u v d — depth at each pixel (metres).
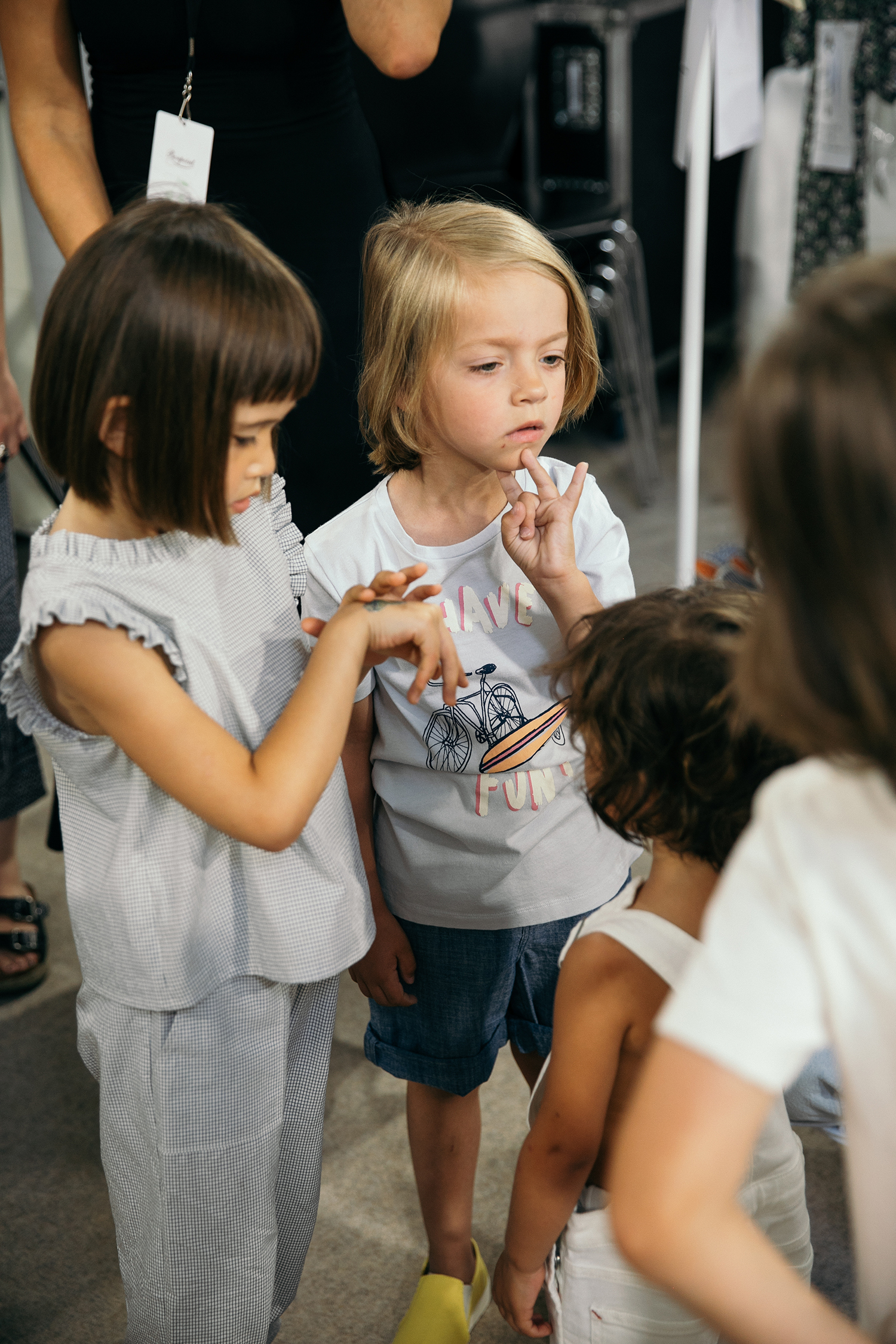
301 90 1.51
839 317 0.47
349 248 1.60
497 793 1.15
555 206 3.46
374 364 1.11
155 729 0.87
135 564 0.92
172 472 0.84
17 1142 1.59
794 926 0.54
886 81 2.42
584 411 1.20
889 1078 0.54
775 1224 0.93
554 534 1.06
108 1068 1.04
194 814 0.96
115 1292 1.37
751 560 0.57
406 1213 1.46
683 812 0.81
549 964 1.23
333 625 0.94
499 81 2.91
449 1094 1.28
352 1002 1.83
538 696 1.14
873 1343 0.55
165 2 1.40
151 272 0.81
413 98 2.86
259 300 0.83
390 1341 1.30
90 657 0.87
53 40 1.47
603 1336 0.93
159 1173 1.02
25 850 2.22
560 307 1.05
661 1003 0.84
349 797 1.16
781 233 2.96
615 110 3.38
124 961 0.98
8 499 1.76
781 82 2.88
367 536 1.14
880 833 0.52
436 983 1.24
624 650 0.82
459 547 1.12
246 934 1.02
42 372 0.85
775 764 0.77
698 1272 0.53
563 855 1.18
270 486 1.07
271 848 0.90
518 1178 0.95
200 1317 1.07
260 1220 1.07
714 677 0.78
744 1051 0.54
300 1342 1.30
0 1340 1.31
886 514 0.46
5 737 1.77
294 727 0.90
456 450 1.08
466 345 1.03
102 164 1.54
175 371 0.81
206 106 1.48
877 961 0.52
